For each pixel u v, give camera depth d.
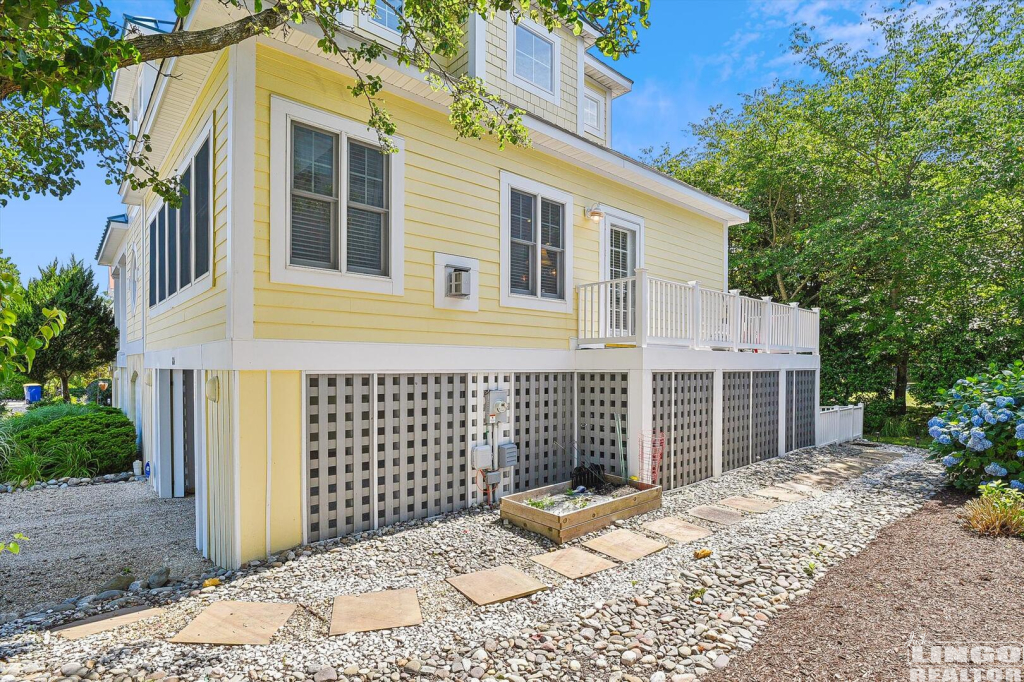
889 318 12.69
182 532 5.64
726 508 5.94
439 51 5.23
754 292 17.58
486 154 6.39
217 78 4.88
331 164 5.06
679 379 7.17
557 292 7.36
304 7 4.05
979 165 12.12
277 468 4.55
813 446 10.44
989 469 6.18
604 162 7.57
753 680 2.68
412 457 5.50
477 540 4.82
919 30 13.05
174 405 7.26
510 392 6.52
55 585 4.20
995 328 11.67
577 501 5.68
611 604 3.58
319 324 4.85
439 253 5.84
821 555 4.41
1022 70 11.56
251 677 2.69
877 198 13.16
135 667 2.77
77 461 8.82
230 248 4.35
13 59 2.49
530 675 2.77
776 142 15.45
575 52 8.59
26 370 2.82
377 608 3.51
